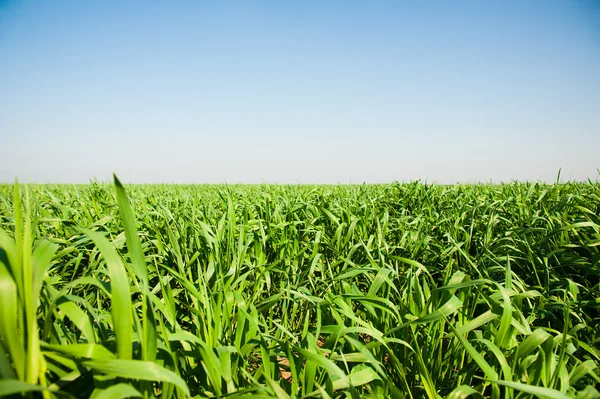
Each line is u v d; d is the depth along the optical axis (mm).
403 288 2611
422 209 4871
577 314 2363
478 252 3502
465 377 1720
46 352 1017
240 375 1711
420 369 1565
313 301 1940
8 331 915
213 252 2783
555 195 4617
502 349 1675
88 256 3268
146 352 1111
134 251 1082
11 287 937
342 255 3398
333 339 1621
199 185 12438
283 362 2465
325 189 8062
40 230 3457
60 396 1011
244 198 5691
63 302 1129
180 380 995
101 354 1041
